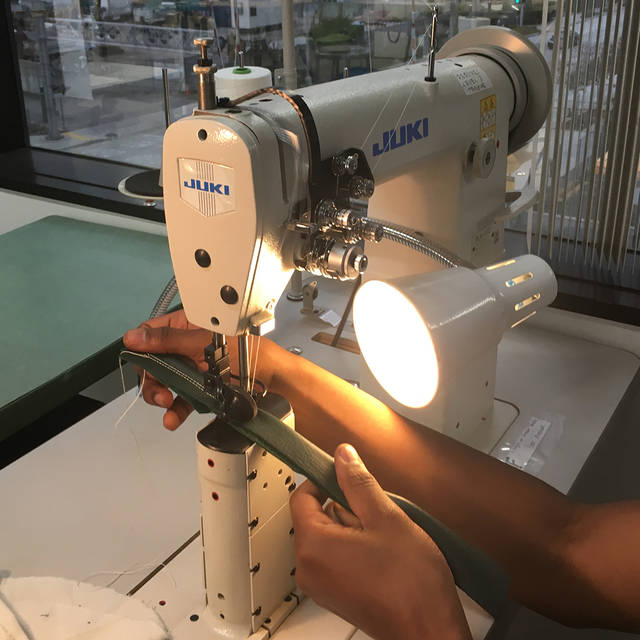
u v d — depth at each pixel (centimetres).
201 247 70
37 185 202
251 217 66
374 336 79
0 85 220
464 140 95
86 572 81
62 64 212
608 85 129
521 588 75
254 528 70
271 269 71
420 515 67
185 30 187
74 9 202
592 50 129
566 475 94
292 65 126
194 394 75
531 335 130
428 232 100
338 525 64
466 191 99
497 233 111
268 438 68
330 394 86
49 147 228
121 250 181
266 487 71
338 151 75
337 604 63
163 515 90
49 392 125
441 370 75
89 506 91
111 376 181
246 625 74
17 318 148
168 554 84
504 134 105
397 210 101
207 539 72
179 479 96
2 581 79
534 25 142
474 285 82
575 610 73
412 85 86
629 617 71
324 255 71
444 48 112
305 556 64
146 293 159
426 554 60
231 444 67
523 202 114
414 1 150
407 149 86
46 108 222
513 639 99
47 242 186
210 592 74
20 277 167
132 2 191
